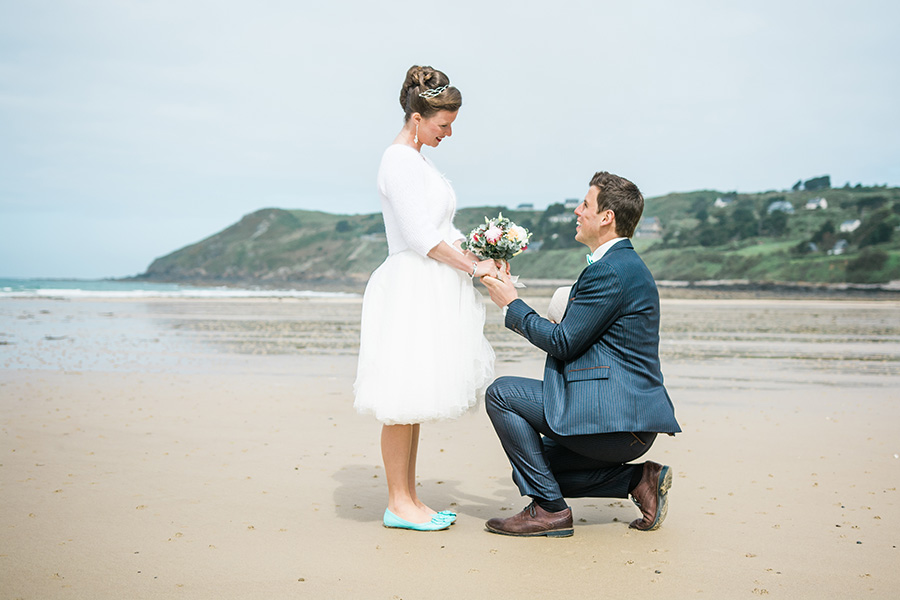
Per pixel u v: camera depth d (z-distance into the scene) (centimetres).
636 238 14625
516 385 306
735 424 565
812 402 677
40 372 871
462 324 307
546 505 303
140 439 496
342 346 1248
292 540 294
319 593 236
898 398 700
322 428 542
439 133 312
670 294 6550
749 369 942
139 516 324
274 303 3534
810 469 419
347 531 307
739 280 10450
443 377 299
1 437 495
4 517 320
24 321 1927
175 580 247
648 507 304
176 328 1698
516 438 303
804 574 254
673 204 17662
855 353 1171
